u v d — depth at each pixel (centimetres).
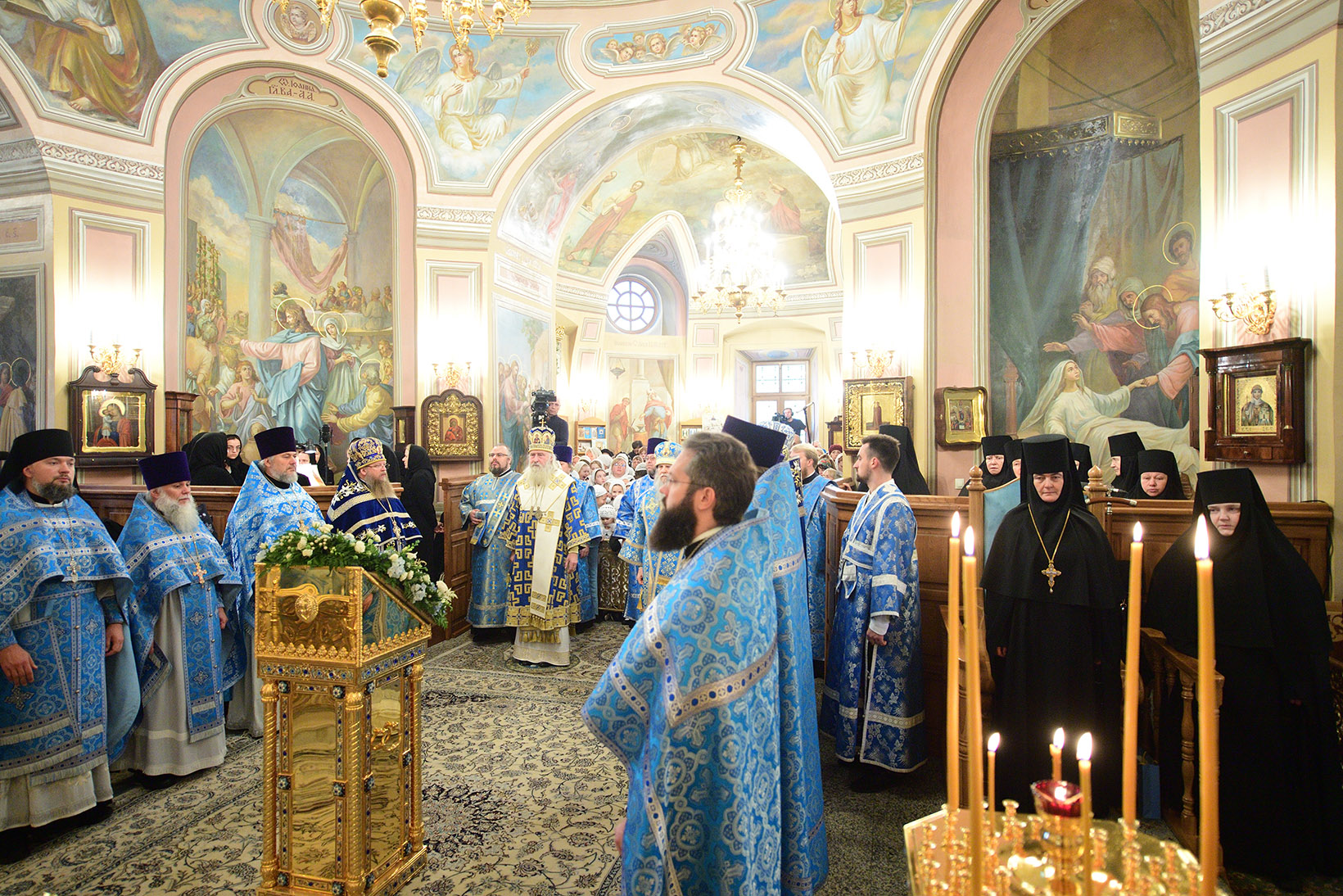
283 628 267
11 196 796
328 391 1054
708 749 198
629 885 200
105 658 360
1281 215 443
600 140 1122
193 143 903
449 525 711
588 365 1820
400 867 295
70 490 351
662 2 987
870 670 377
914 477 704
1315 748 298
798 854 232
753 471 218
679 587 208
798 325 1878
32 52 774
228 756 423
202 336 940
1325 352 416
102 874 305
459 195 1030
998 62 802
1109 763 326
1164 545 391
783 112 955
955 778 126
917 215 846
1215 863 90
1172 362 707
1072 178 773
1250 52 463
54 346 790
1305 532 404
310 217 1050
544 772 403
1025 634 334
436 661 623
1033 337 800
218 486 596
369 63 980
